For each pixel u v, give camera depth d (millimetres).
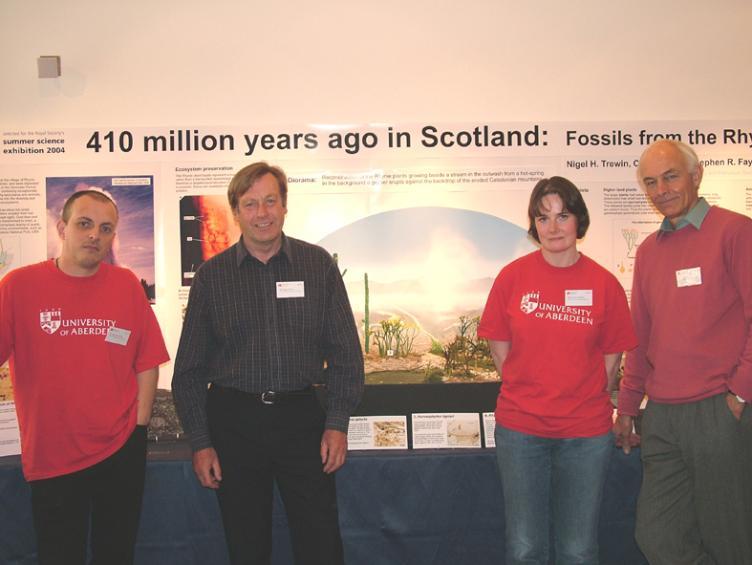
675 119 2465
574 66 2457
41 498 1720
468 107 2451
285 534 2229
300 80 2434
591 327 1726
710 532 1768
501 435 1836
